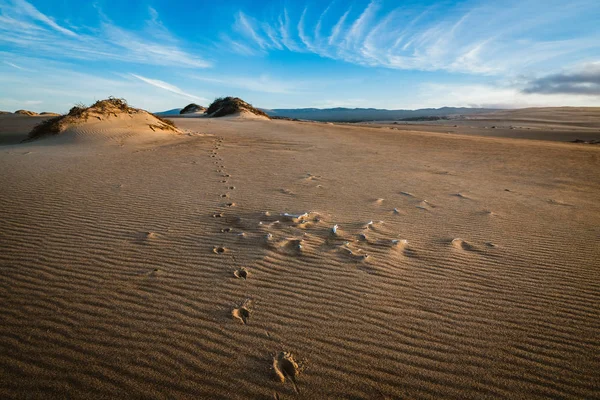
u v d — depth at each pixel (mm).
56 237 3471
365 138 16891
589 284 2859
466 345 2094
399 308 2455
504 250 3514
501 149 13633
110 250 3229
